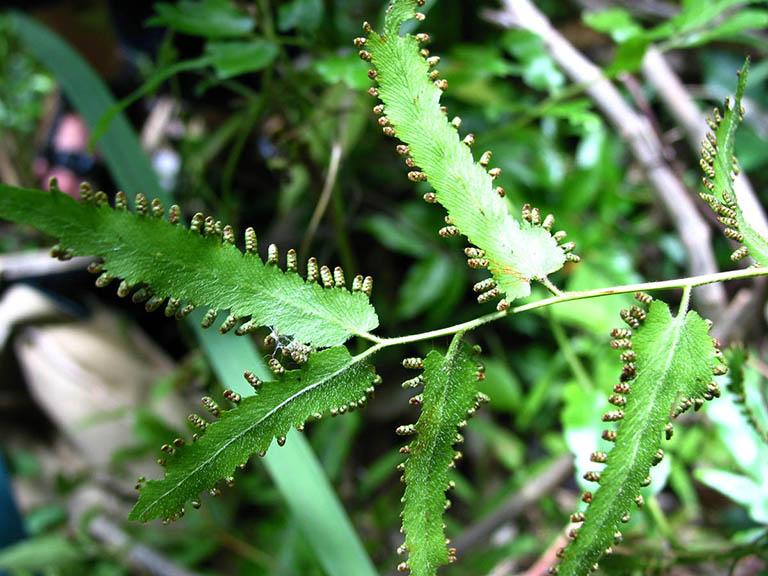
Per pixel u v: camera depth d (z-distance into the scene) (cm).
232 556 38
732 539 20
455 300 42
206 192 31
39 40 25
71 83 25
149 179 24
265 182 47
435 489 12
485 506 37
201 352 33
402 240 42
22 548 32
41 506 41
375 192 46
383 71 12
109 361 46
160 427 36
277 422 12
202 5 22
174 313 11
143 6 35
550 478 30
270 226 50
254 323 12
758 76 39
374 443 47
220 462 11
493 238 12
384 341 12
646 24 41
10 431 48
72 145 58
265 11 22
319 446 35
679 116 30
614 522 12
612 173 38
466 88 35
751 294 25
